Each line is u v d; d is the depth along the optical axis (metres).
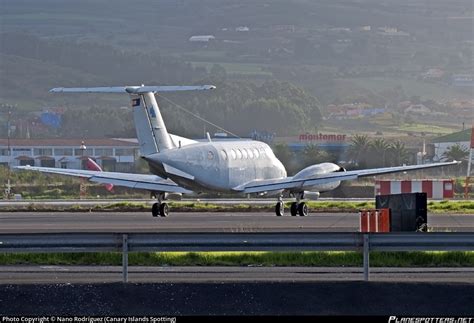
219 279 63.66
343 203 159.50
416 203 96.44
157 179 132.62
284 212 145.00
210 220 122.62
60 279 63.91
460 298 56.56
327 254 73.75
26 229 108.31
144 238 62.31
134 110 128.00
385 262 72.25
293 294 57.34
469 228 105.81
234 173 135.50
